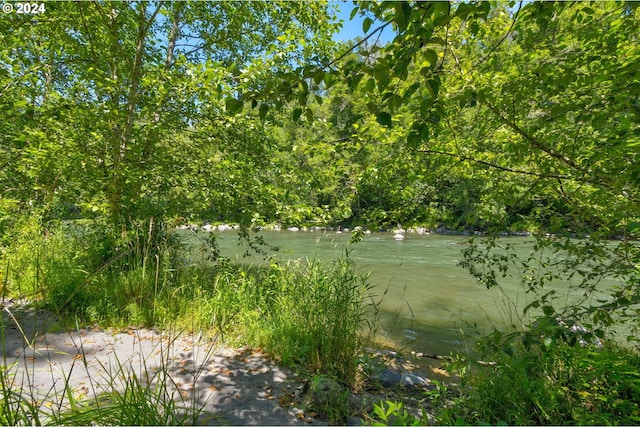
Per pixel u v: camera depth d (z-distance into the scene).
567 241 2.77
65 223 6.51
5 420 1.45
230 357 3.68
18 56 5.12
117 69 5.72
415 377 3.65
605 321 1.77
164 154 5.69
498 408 2.77
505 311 6.34
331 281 4.50
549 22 1.97
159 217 5.75
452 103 2.97
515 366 2.83
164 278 4.96
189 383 3.02
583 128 2.80
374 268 10.51
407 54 1.41
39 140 4.86
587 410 2.60
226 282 5.43
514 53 2.96
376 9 1.43
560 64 2.47
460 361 3.27
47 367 2.98
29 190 5.76
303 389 3.07
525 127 2.94
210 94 4.82
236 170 5.62
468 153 3.37
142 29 5.76
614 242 2.63
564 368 2.87
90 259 5.65
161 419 1.85
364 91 1.69
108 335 3.88
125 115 5.16
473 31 2.10
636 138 2.20
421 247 15.12
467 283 8.65
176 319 4.39
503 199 3.33
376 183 3.96
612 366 2.71
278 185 5.85
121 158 5.38
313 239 16.70
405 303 7.06
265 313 4.78
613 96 2.24
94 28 5.14
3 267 4.64
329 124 3.99
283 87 1.74
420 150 3.34
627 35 2.25
